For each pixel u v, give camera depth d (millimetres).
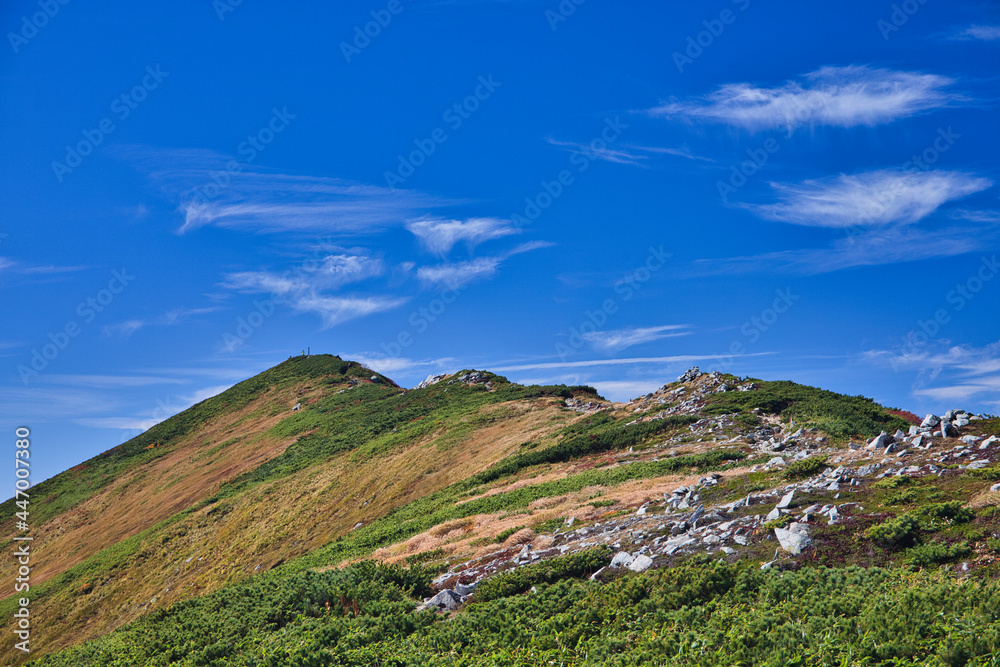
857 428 31109
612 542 18203
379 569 19984
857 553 12742
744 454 30609
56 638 43906
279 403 99312
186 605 21547
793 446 30078
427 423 66188
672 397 50125
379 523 41062
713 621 11117
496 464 45500
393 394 88500
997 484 13414
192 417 104562
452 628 14273
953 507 12977
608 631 12172
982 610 8992
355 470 58375
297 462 68250
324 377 106062
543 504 28547
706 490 21359
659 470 30594
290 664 13609
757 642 9852
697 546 15445
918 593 9969
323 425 79438
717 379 50156
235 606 19766
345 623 16016
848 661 8586
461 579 19000
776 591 11828
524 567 17766
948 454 16688
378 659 13234
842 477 16891
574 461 39656
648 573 14445
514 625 13609
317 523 48562
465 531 27375
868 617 9578
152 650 17719
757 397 42906
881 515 13789
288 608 18641
